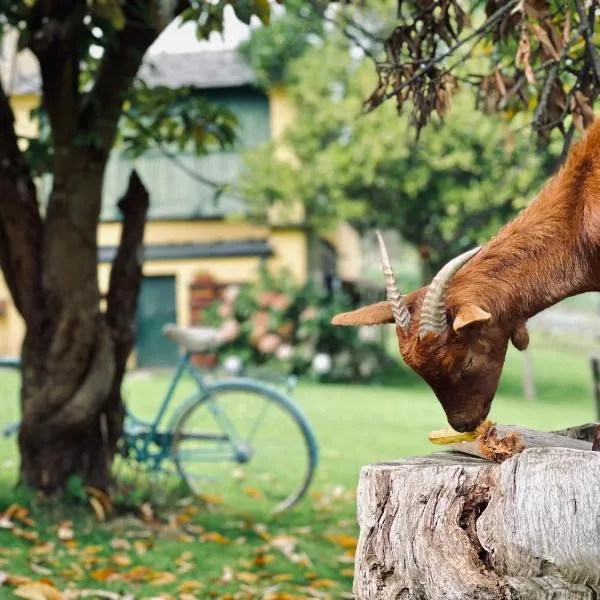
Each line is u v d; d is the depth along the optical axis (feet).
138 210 27.02
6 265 26.48
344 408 52.08
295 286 69.10
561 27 17.08
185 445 37.04
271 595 20.53
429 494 12.08
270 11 18.06
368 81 64.49
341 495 30.68
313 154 68.95
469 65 31.12
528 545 11.43
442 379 13.39
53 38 23.85
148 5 24.03
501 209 64.03
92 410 25.85
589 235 13.76
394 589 12.23
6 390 48.65
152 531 25.26
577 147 14.32
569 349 96.73
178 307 76.74
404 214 67.67
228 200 75.56
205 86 73.00
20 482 26.22
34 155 27.17
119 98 25.72
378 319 14.10
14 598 19.42
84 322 25.59
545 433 14.99
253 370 66.74
